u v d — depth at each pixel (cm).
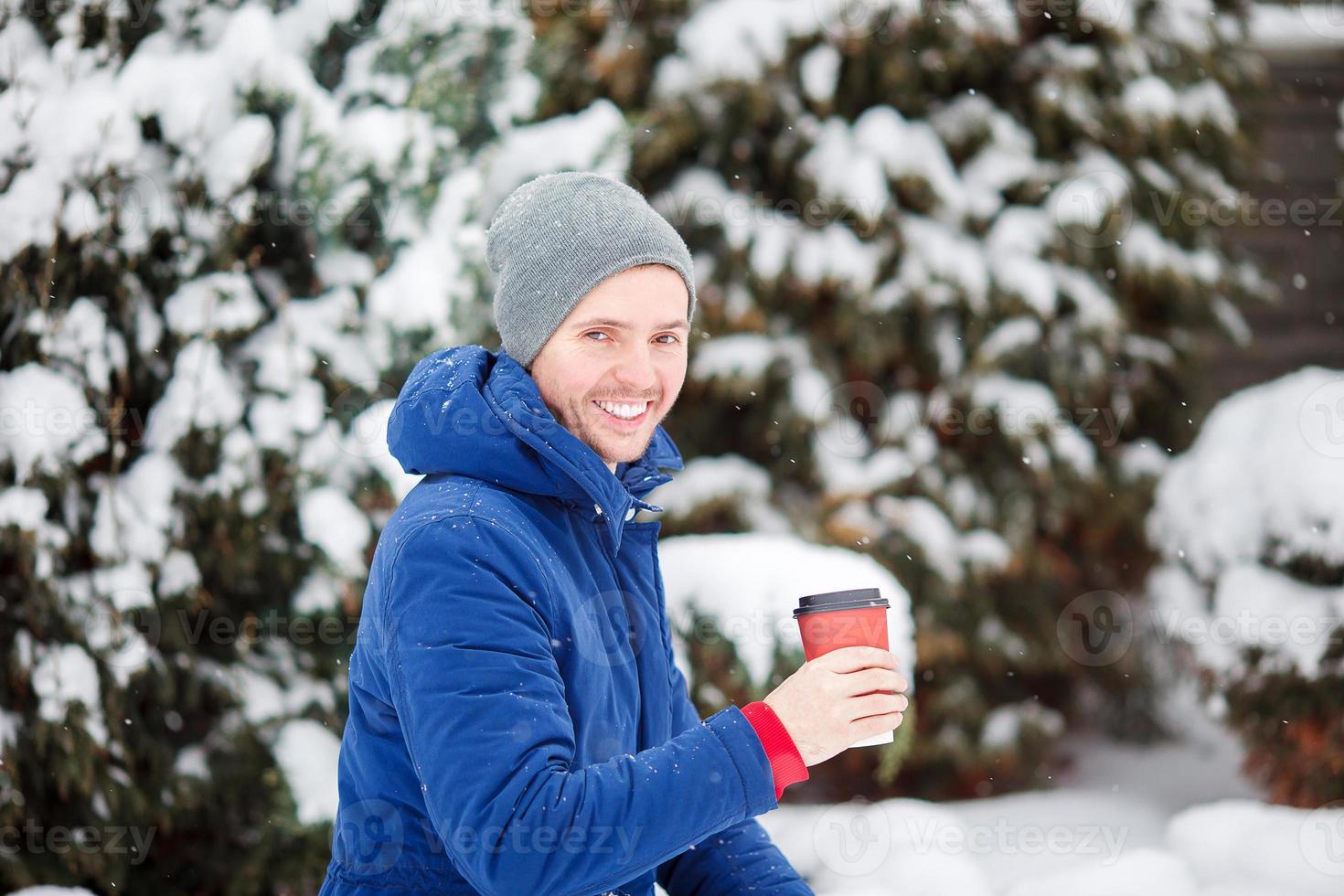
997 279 521
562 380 172
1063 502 523
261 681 367
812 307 524
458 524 153
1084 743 564
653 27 519
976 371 517
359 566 360
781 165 513
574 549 169
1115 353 537
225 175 352
